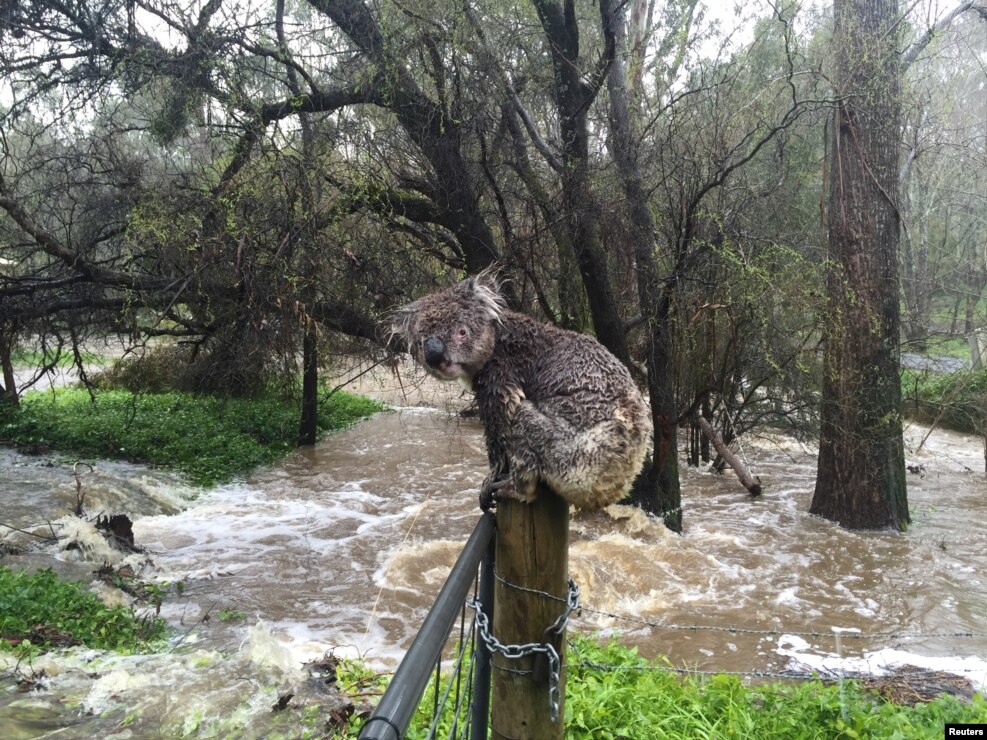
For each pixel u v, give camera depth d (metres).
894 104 10.98
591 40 12.21
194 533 10.33
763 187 12.01
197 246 10.01
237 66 10.33
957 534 10.98
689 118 10.48
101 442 13.58
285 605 7.98
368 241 10.99
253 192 10.12
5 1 10.42
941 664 6.59
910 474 14.95
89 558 8.49
